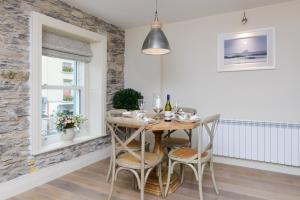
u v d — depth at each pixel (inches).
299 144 111.0
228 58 130.0
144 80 158.6
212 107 135.9
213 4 117.5
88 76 144.4
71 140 121.3
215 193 94.1
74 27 119.1
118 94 148.1
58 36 119.2
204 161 87.5
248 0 112.7
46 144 114.7
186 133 135.3
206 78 137.2
